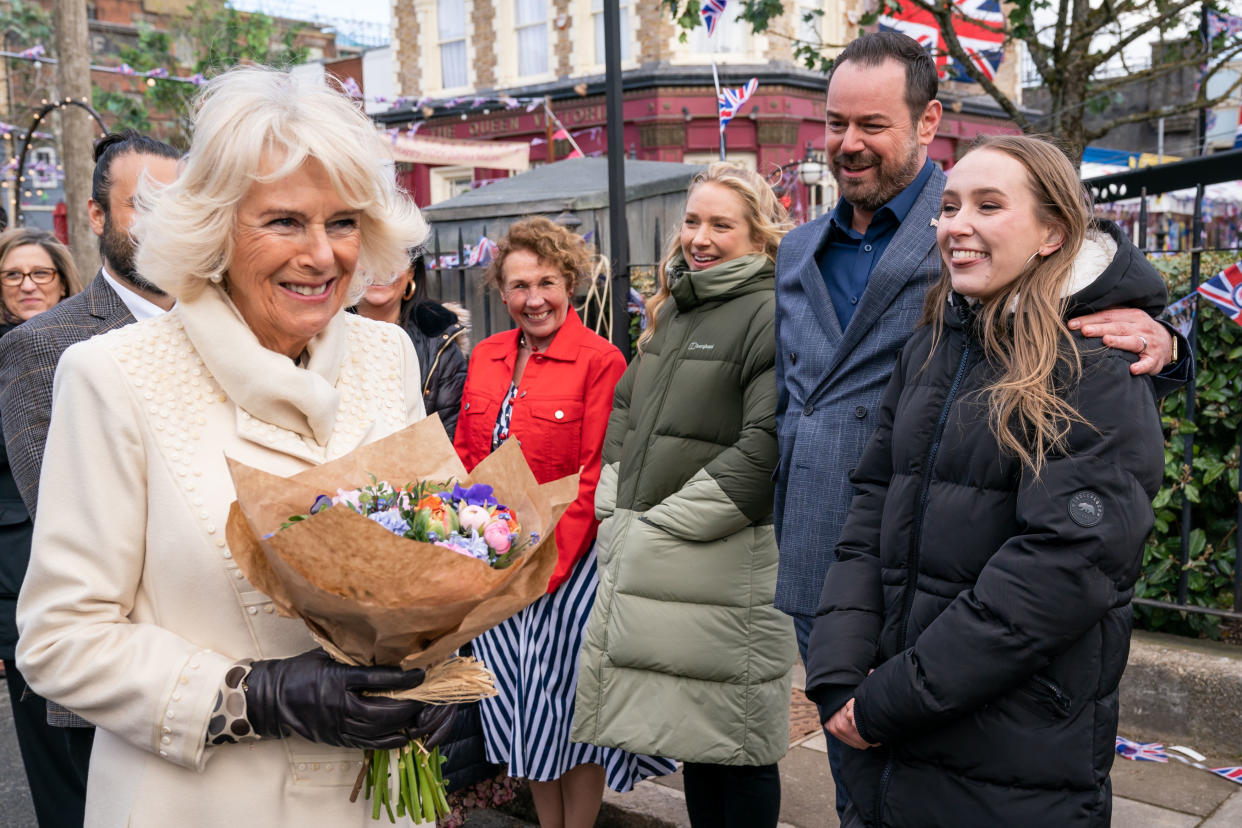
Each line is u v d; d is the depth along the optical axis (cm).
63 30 866
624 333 425
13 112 2222
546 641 302
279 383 153
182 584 149
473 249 632
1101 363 164
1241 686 313
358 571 129
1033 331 168
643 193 648
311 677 141
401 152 1164
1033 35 815
